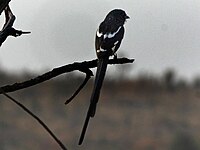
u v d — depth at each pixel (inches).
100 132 1578.5
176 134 1147.3
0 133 1427.2
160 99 1740.9
